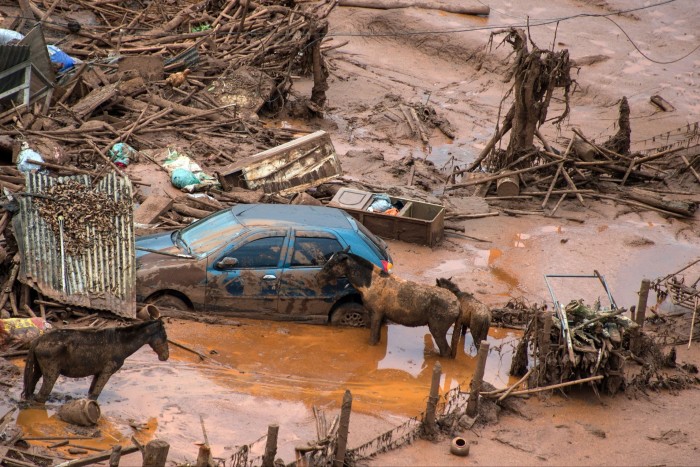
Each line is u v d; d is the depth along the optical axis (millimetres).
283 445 17391
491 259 31094
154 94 40844
